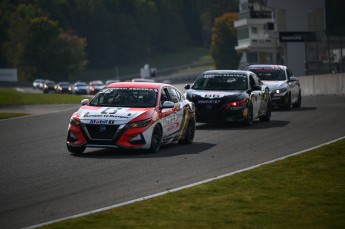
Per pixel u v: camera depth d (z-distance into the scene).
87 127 51.84
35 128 81.06
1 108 128.00
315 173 41.03
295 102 103.94
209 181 38.81
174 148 56.28
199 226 28.39
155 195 35.00
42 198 35.62
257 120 83.69
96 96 55.72
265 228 28.02
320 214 30.41
